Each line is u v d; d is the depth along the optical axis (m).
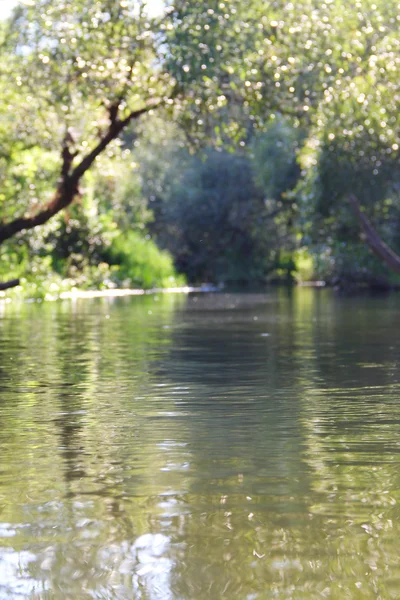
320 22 30.20
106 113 34.50
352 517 7.01
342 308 39.03
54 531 6.74
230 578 5.85
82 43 30.02
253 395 13.27
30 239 47.06
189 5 29.72
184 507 7.32
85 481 8.17
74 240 56.25
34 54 31.36
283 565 6.04
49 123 34.25
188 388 14.05
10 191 39.78
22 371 16.38
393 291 60.88
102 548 6.38
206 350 20.17
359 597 5.58
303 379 15.02
